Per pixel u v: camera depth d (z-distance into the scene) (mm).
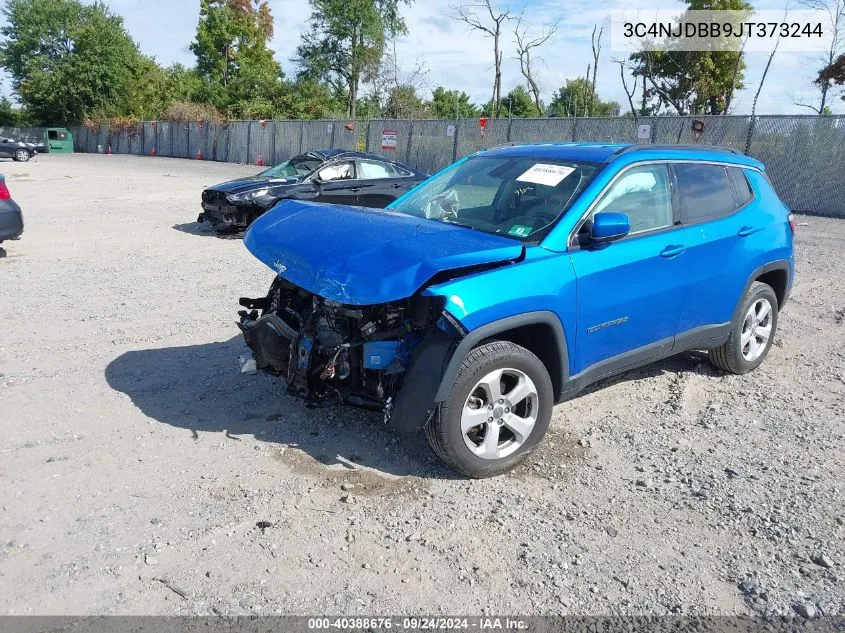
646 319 4766
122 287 8492
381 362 3908
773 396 5516
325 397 4266
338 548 3422
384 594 3107
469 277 3852
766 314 5973
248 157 38969
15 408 4883
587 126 22047
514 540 3531
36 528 3494
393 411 3836
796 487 4102
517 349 4023
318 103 52469
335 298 3744
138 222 14102
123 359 5918
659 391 5566
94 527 3520
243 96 55188
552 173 4750
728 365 5809
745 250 5465
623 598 3127
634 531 3639
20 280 8711
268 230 4594
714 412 5172
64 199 18250
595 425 4926
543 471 4250
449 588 3160
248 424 4727
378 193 12391
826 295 8812
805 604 3078
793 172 18422
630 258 4547
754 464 4383
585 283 4285
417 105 47312
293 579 3186
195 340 6465
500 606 3057
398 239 4004
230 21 59594
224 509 3715
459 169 5395
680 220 5047
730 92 33562
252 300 4906
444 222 4746
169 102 57938
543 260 4133
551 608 3053
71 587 3080
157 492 3861
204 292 8320
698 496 3988
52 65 63625
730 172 5613
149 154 51094
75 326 6836
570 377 4371
